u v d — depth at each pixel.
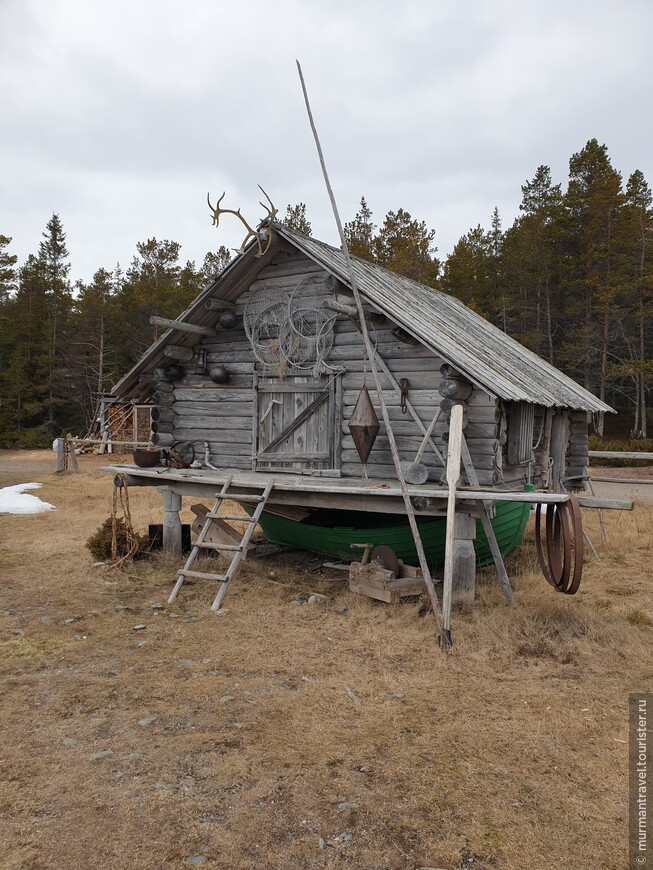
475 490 7.36
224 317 10.73
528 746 4.54
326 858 3.40
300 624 7.29
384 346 9.18
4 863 3.34
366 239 43.69
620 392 40.38
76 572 9.56
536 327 38.94
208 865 3.34
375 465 9.25
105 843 3.52
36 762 4.35
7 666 6.07
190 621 7.41
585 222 36.69
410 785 4.05
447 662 6.10
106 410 31.22
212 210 9.42
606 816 3.73
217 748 4.53
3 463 30.42
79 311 51.34
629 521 13.83
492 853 3.42
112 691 5.50
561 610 7.41
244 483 9.04
